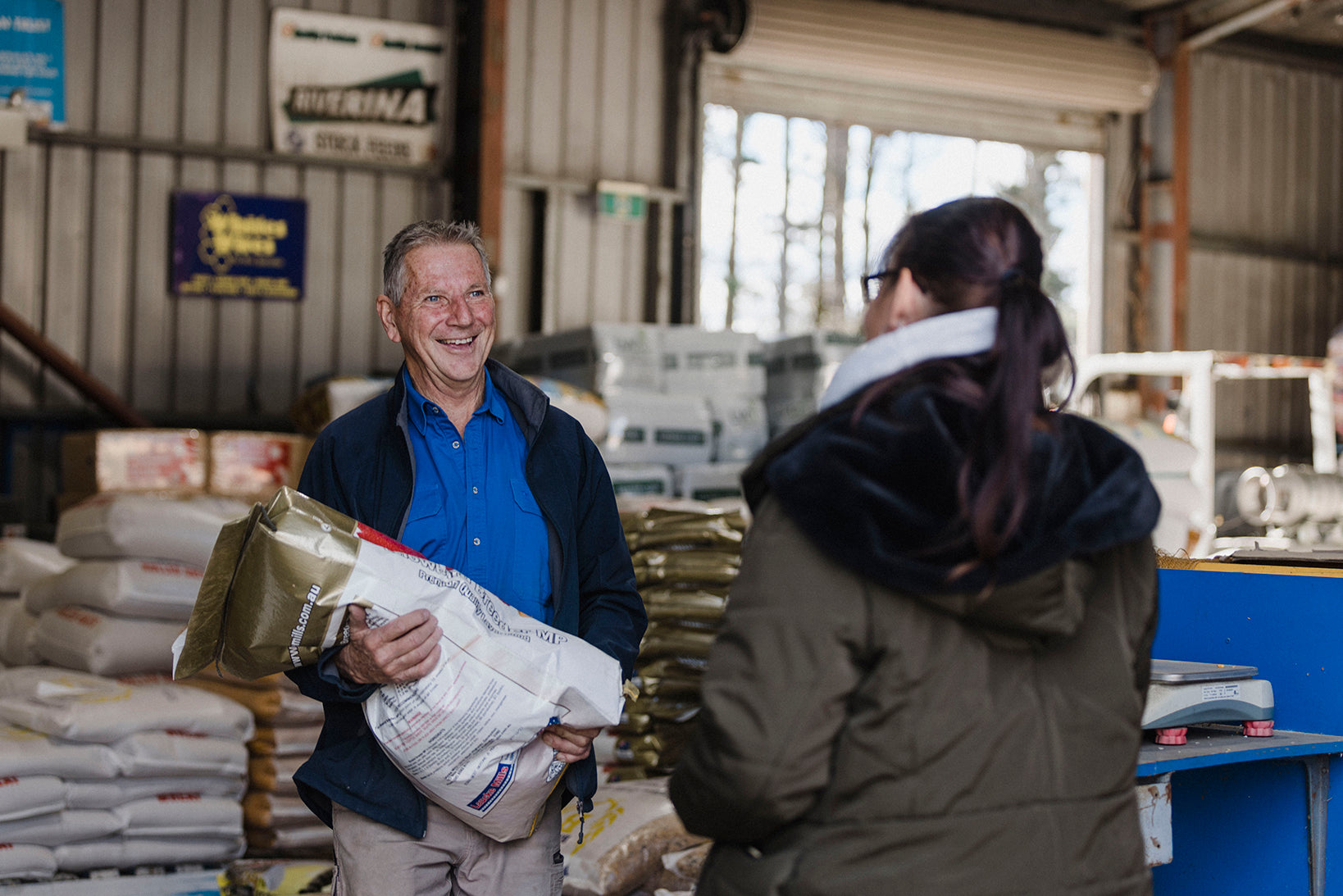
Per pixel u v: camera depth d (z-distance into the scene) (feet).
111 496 12.09
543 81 23.09
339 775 5.54
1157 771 5.90
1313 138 31.42
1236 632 7.25
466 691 5.23
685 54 23.98
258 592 5.13
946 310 4.00
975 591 3.56
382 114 21.98
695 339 17.65
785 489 3.79
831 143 56.49
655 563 10.87
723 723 3.74
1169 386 28.22
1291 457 30.63
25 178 19.94
